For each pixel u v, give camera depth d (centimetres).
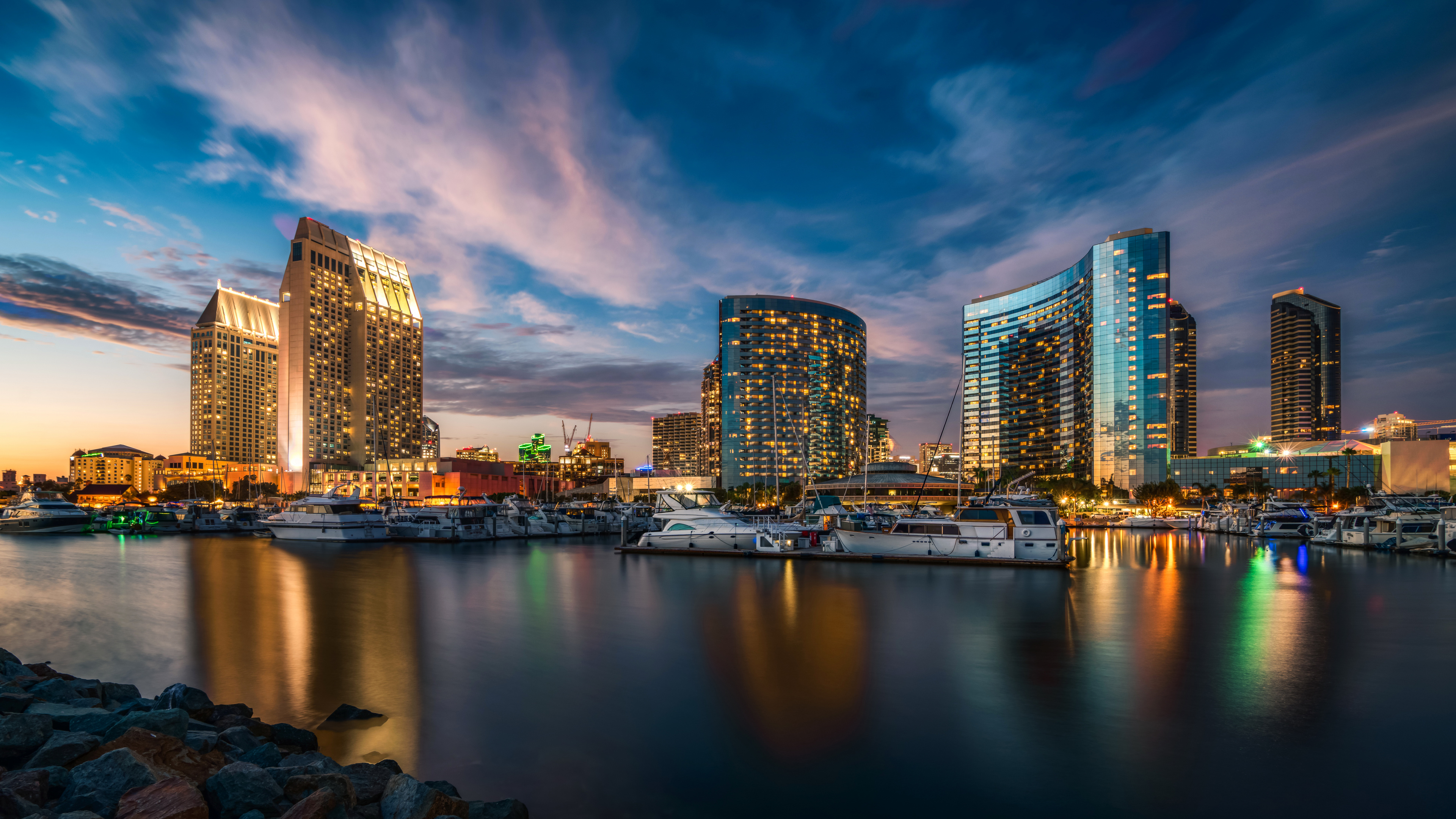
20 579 4181
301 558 5706
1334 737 1488
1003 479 16750
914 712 1658
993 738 1495
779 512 9119
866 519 6419
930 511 6706
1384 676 1945
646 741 1483
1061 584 3919
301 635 2530
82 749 1016
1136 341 18362
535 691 1841
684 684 1894
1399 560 5334
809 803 1205
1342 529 6788
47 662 2139
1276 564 5047
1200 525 10119
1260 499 14350
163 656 2222
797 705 1722
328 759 1200
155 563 5184
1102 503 16088
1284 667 2048
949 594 3512
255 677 1975
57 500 9150
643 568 4859
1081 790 1251
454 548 6875
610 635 2522
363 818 980
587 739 1499
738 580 4138
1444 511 6253
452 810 1004
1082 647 2309
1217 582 4006
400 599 3416
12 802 834
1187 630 2580
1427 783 1268
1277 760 1376
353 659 2177
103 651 2291
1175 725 1569
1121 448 18312
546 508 9956
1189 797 1220
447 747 1454
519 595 3531
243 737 1227
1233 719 1602
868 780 1296
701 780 1294
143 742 1018
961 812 1168
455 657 2198
